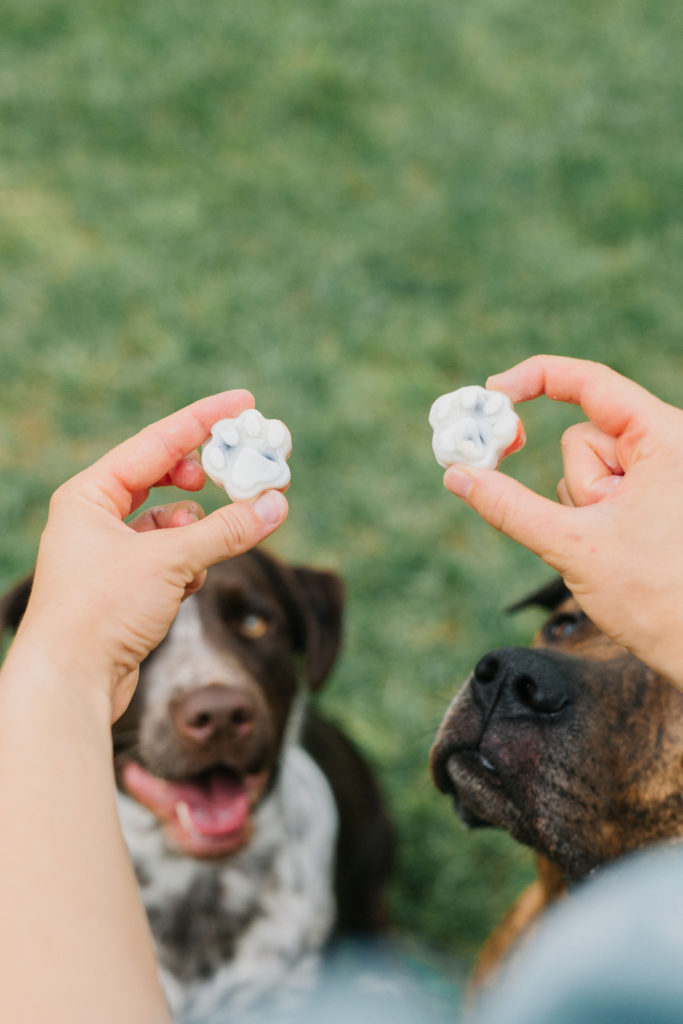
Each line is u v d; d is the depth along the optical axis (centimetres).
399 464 158
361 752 115
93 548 49
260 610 96
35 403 165
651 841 63
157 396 168
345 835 102
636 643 48
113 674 47
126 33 290
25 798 41
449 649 132
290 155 247
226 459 52
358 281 200
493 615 135
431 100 283
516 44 325
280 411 164
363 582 139
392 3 335
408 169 249
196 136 248
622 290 206
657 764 63
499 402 54
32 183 221
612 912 35
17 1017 38
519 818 64
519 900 84
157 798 88
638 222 232
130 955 40
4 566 134
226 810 87
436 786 70
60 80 259
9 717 44
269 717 89
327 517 148
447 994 88
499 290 202
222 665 89
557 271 209
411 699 125
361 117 268
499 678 65
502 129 270
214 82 269
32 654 45
